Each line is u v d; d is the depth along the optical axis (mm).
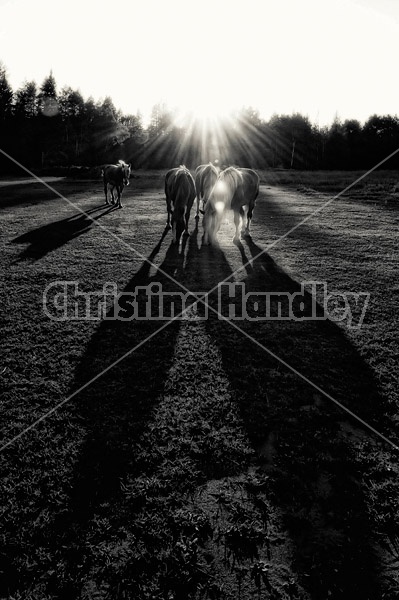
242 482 2871
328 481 2895
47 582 2199
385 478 2930
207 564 2303
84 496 2727
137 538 2438
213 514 2619
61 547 2373
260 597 2135
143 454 3096
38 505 2658
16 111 53094
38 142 48719
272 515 2611
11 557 2324
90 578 2219
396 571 2275
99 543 2406
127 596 2129
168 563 2297
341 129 54406
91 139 53469
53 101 55500
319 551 2379
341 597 2139
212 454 3125
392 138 50594
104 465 2994
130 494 2740
